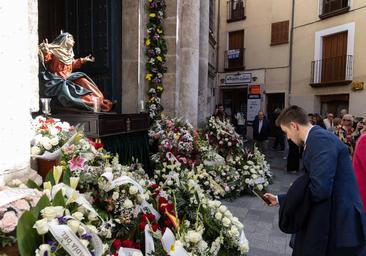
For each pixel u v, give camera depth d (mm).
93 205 2006
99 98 4070
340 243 1812
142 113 5051
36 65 2791
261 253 3193
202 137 6055
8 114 1744
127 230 2023
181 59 6488
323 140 1914
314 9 13094
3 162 1721
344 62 11883
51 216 1379
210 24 11672
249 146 11617
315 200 1852
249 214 4336
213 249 2055
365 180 2438
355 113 11602
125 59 5703
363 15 11281
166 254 1847
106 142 3818
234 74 16156
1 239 1331
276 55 14680
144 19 5855
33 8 2758
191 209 2396
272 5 14617
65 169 2074
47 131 2420
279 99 14914
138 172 3291
